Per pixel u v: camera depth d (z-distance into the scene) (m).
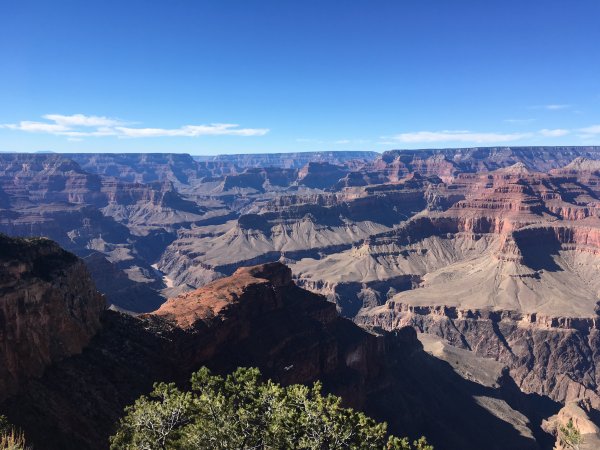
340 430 37.78
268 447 37.06
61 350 65.12
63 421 56.47
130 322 79.75
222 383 42.81
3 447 40.75
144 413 39.75
